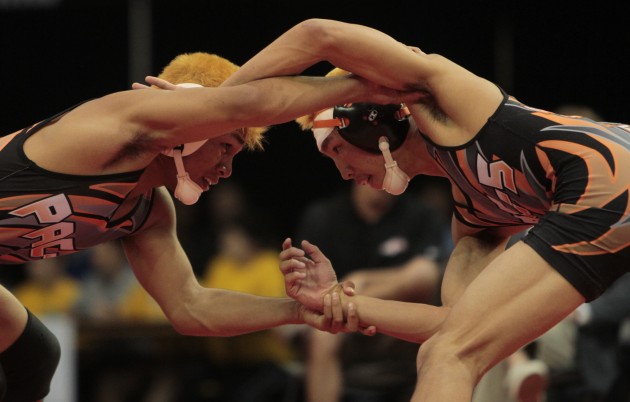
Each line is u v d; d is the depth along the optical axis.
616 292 10.01
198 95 6.16
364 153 6.96
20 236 6.34
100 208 6.34
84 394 12.59
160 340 12.62
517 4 16.33
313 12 17.34
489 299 5.95
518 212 6.54
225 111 6.14
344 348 10.95
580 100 16.27
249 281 14.09
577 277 5.91
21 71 17.95
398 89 6.43
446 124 6.37
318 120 6.94
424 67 6.32
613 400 9.88
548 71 16.36
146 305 14.01
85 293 14.73
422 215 11.39
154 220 7.18
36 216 6.25
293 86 6.34
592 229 5.92
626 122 16.17
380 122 6.81
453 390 5.86
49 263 15.42
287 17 17.45
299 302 7.16
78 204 6.27
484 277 6.03
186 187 6.54
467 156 6.30
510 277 5.95
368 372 10.84
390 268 11.29
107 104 6.25
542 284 5.93
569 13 16.27
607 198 5.94
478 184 6.42
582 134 6.09
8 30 17.89
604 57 16.22
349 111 6.83
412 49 6.59
